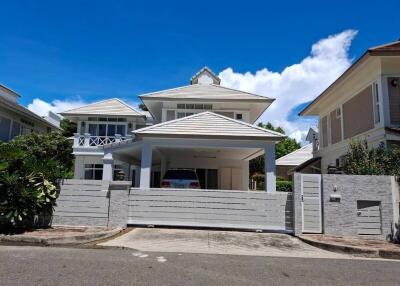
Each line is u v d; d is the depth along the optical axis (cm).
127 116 2622
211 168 2139
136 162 2234
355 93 1667
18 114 2617
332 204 1052
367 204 1051
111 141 2617
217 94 2195
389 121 1367
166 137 1346
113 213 1091
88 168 2639
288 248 899
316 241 938
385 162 1175
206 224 1099
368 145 1489
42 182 1044
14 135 2586
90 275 563
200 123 1375
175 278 564
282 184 2614
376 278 612
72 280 532
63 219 1090
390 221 1027
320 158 2214
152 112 2470
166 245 873
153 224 1109
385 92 1388
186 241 927
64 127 4159
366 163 1181
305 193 1071
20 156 1023
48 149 2420
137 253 767
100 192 1105
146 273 588
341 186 1059
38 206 1017
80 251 772
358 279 601
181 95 2170
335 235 1034
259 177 3272
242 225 1091
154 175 2295
